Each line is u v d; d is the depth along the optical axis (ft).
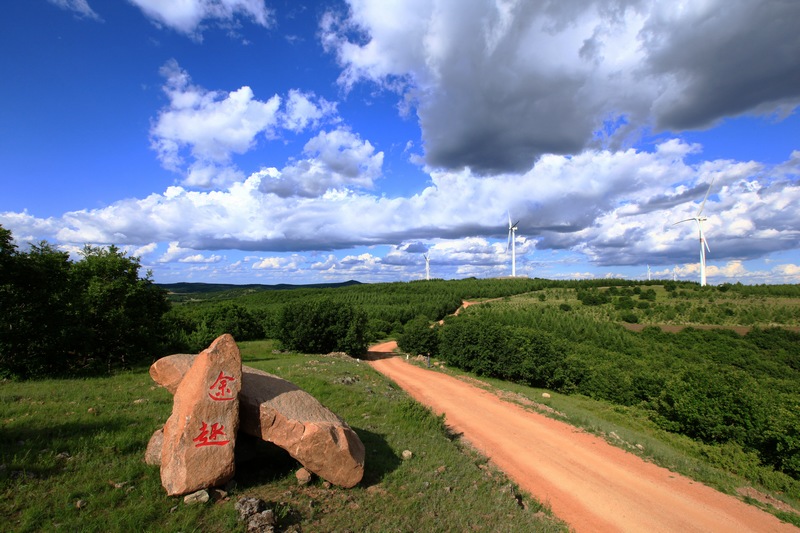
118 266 81.25
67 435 29.45
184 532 19.44
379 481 29.14
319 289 456.04
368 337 167.73
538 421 64.54
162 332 92.48
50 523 19.01
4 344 56.18
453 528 24.79
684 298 272.31
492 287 436.76
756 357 141.28
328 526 22.30
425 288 454.40
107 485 22.99
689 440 63.10
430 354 165.58
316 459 25.48
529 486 39.47
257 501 22.40
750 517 37.35
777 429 50.85
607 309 252.62
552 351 109.19
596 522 33.88
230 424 24.12
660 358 137.08
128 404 40.57
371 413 47.75
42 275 61.98
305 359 104.01
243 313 180.45
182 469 22.38
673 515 36.68
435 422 47.67
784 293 252.83
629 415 79.20
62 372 62.23
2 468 23.03
